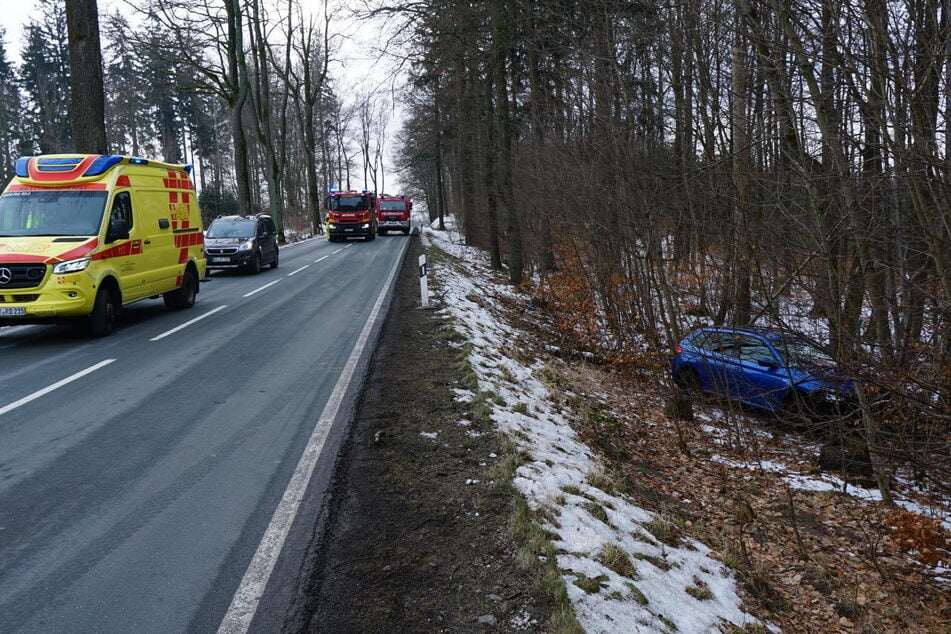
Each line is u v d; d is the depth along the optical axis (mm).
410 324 11578
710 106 9648
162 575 3609
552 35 13000
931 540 6043
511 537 4168
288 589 3518
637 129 10484
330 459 5359
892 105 5258
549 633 3262
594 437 7887
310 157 44875
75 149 14695
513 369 9500
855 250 6551
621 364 12031
